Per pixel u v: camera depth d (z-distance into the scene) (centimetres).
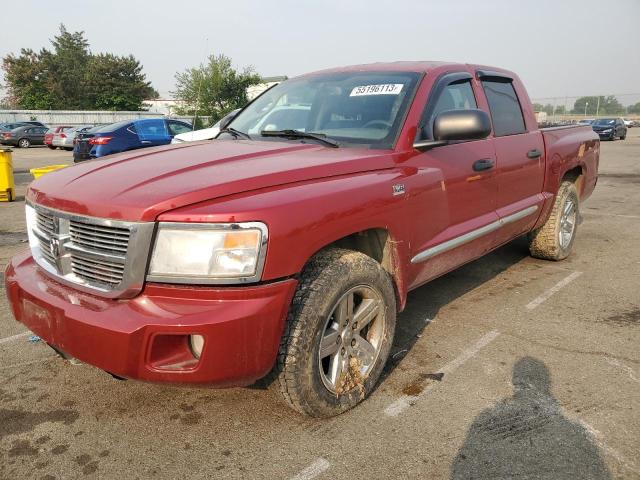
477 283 474
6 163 953
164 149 313
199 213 214
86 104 6456
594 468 231
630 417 269
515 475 228
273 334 225
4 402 286
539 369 318
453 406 279
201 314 211
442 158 328
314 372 246
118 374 216
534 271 509
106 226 222
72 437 256
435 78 349
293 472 231
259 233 217
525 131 446
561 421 265
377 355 284
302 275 245
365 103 338
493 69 430
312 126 344
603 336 364
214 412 276
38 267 269
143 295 220
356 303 277
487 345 350
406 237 293
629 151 2103
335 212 244
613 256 562
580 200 568
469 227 357
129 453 245
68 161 1884
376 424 264
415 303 425
